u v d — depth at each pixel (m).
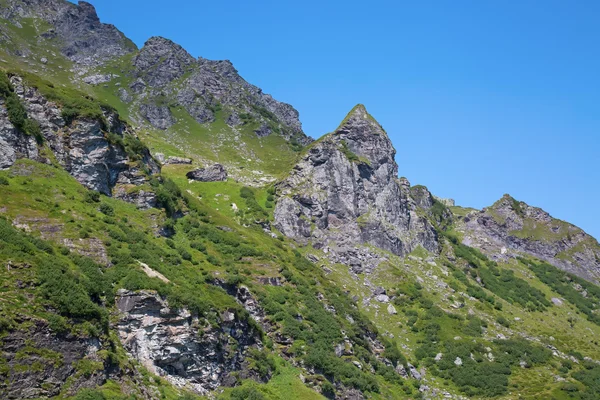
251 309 109.31
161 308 84.00
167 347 82.31
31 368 63.19
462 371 133.75
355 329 127.38
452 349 140.12
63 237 90.75
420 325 148.00
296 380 99.12
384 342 133.88
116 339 78.06
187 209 138.00
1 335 62.94
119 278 86.06
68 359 67.19
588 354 154.75
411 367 131.62
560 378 136.25
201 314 89.06
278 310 112.94
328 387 101.31
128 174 125.25
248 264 126.94
